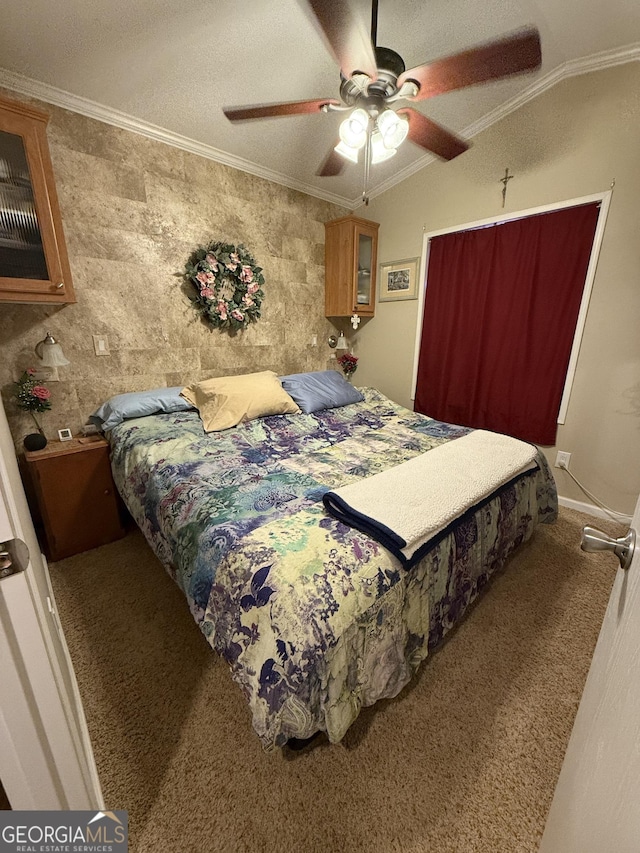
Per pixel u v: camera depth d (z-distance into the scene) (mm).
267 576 965
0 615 535
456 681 1295
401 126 1412
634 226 2031
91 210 2051
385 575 1044
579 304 2275
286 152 2535
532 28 1050
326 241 3289
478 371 2805
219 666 1361
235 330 2822
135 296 2293
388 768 1039
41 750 617
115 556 2021
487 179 2537
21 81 1738
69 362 2062
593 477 2414
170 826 918
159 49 1665
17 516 699
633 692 480
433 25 1707
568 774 718
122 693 1255
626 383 2193
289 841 894
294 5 1499
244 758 1063
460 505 1287
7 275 1604
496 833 908
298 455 1847
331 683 909
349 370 3584
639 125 1938
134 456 1813
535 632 1501
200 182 2447
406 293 3170
